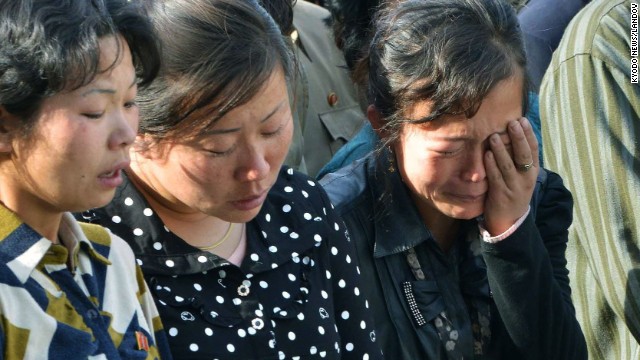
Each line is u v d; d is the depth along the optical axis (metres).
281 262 2.60
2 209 2.00
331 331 2.62
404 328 3.10
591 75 3.47
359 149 3.53
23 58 1.85
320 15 5.08
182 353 2.41
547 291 3.13
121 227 2.47
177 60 2.25
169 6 2.30
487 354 3.24
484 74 2.78
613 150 3.42
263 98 2.29
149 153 2.34
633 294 3.41
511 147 2.93
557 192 3.41
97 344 2.04
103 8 1.96
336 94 4.94
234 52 2.25
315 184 2.87
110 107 1.98
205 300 2.46
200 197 2.35
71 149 1.92
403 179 3.08
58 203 1.98
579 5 4.52
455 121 2.83
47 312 1.97
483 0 2.91
